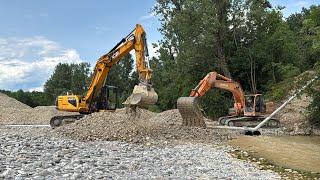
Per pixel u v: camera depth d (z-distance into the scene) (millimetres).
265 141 19422
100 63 23953
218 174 10953
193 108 22234
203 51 36969
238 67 38625
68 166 9508
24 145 12133
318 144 19125
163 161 12375
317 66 25547
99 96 24406
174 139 18422
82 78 100000
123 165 10547
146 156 13102
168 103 45500
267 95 35500
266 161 14406
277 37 38531
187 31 36250
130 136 16828
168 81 46094
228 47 39000
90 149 13375
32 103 81938
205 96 36625
